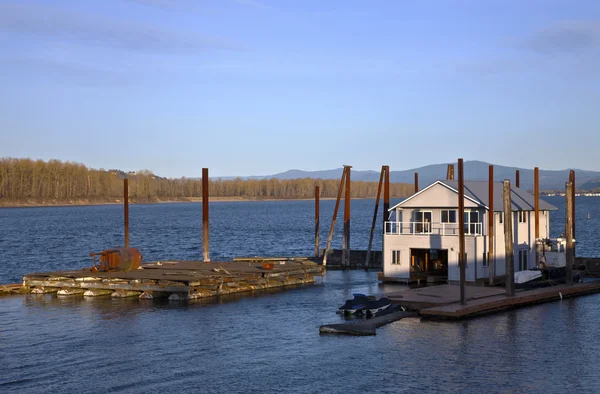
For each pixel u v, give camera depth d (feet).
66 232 434.30
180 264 182.09
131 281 149.69
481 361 96.94
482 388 85.35
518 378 89.30
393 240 175.22
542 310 135.03
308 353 101.55
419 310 127.95
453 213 172.55
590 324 120.78
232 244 345.31
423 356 99.55
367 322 118.52
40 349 103.81
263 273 166.61
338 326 114.62
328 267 214.69
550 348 103.91
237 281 160.35
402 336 111.45
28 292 157.48
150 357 99.25
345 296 152.66
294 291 161.07
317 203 224.94
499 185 190.19
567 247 161.27
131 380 88.17
